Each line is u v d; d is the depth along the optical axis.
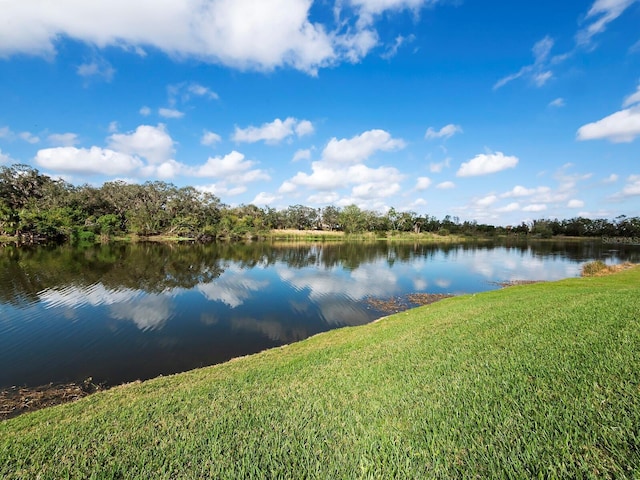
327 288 22.22
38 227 46.09
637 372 3.74
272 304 17.45
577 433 2.79
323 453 3.12
